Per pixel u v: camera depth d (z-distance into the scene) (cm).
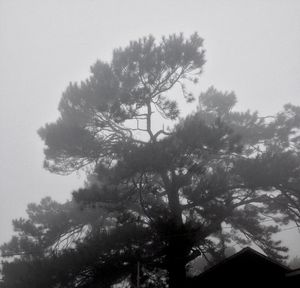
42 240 1798
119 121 1545
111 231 1441
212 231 1394
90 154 1650
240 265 1566
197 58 1759
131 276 1367
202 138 1347
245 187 1527
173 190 1466
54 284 1388
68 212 1978
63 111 1734
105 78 1634
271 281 1531
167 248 1171
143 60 1700
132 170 1342
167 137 1431
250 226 1762
